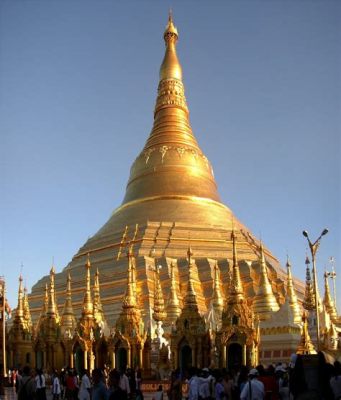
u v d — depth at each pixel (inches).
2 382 2423.7
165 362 2775.6
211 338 2573.8
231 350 2496.3
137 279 3895.2
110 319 3705.7
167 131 5157.5
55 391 2085.4
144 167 4982.8
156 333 3051.2
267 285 3378.4
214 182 5142.7
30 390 1325.0
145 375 2795.3
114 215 4940.9
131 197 4921.3
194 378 1378.0
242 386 1248.2
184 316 2655.0
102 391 991.6
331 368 916.0
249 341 2454.5
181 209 4608.8
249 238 4483.3
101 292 3993.6
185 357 2630.4
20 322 3560.5
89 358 2987.2
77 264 4542.3
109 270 4121.6
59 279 4475.9
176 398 1561.3
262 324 2903.5
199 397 1357.0
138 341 2849.4
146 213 4611.2
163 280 3907.5
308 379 900.6
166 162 4916.3
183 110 5334.6
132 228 4448.8
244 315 2506.2
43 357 3179.1
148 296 3750.0
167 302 3661.4
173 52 5506.9
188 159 4970.5
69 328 3385.8
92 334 3036.4
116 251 4335.6
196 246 4234.7
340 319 3961.6
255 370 1155.9
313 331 2982.3
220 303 3326.8
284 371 1510.8
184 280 3890.3
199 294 3875.5
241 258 4170.8
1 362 3442.4
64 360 3139.8
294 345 2802.7
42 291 4475.9
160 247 4197.8
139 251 4143.7
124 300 2970.0
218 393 1330.0
